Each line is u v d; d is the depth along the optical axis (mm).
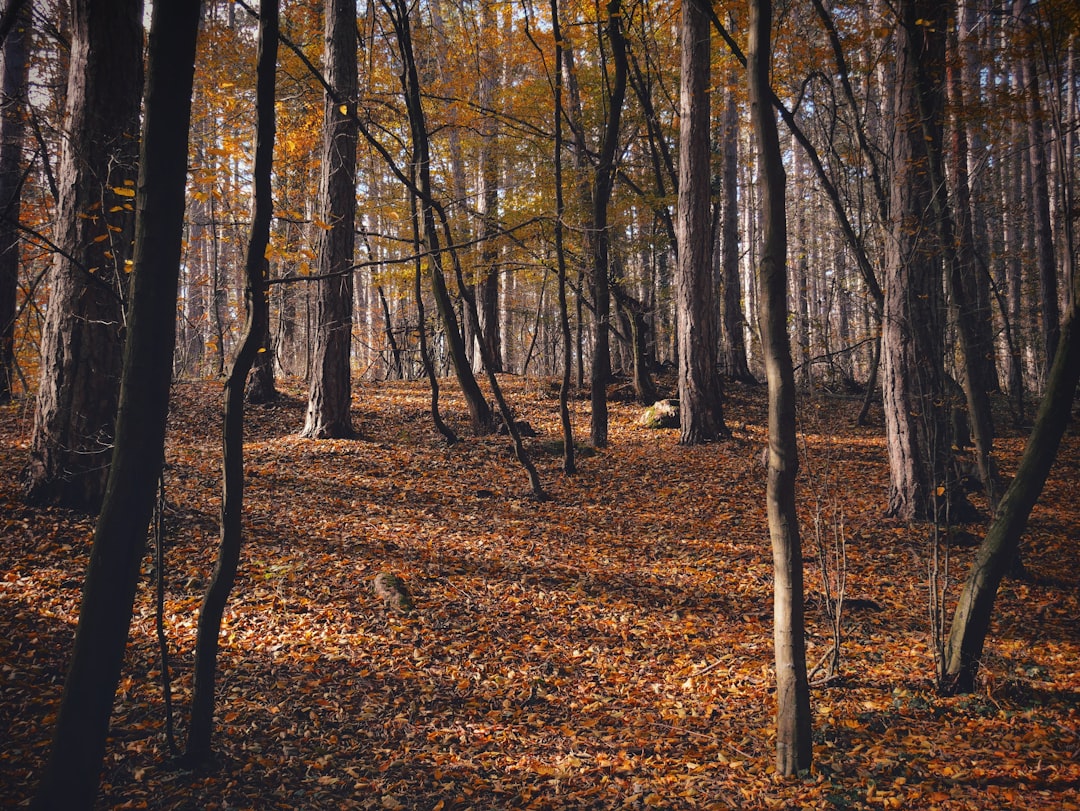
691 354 13852
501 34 16375
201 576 6645
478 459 12023
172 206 3061
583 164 17750
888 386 9758
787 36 11508
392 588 6762
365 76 13711
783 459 4082
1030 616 6824
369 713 5012
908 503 9633
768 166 4074
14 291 9961
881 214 10180
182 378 16109
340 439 12312
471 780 4332
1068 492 11328
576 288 18641
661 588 7523
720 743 4727
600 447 13344
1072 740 4480
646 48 16078
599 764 4500
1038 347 21625
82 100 6953
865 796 3945
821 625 6719
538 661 5961
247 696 5051
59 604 5773
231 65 14227
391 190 18734
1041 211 16469
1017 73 15820
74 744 2895
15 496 7234
